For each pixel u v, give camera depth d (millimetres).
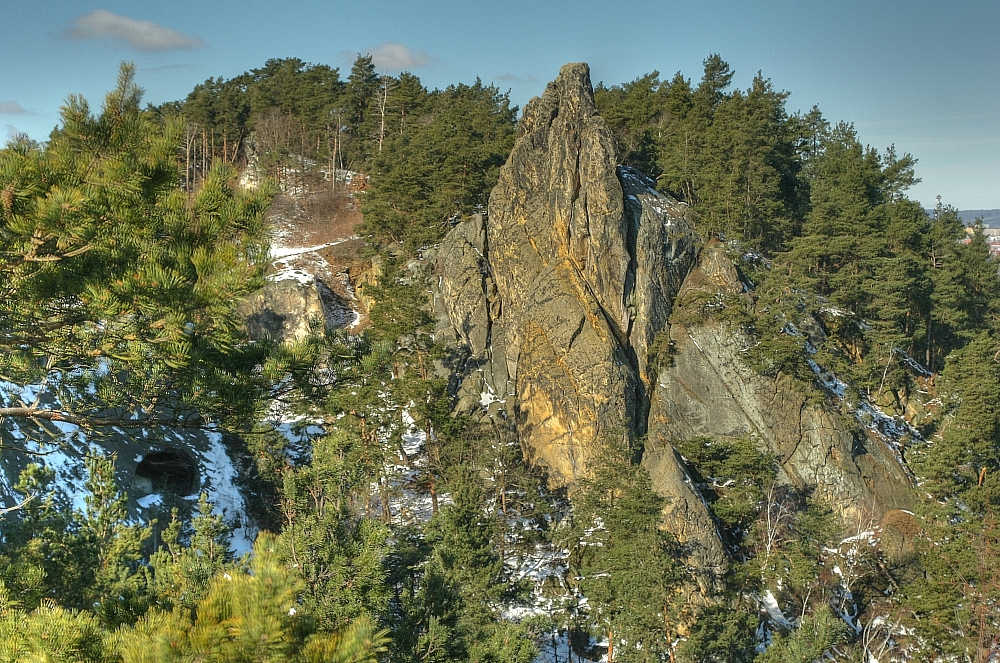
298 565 14352
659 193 59562
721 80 82812
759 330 49750
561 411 45844
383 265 54156
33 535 15602
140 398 11773
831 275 64750
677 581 32781
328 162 90312
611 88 86250
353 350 13297
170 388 11836
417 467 45750
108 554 15359
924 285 66062
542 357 47531
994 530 35062
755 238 67375
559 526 40719
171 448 37281
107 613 9352
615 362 46344
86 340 11523
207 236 11133
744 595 39219
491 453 42344
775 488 45000
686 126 70688
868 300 64438
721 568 39562
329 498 16219
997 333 74875
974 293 77125
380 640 8344
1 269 10664
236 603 7715
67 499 27312
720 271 52906
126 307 10484
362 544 15281
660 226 51375
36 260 10508
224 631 7480
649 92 80500
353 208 78375
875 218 67938
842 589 40562
